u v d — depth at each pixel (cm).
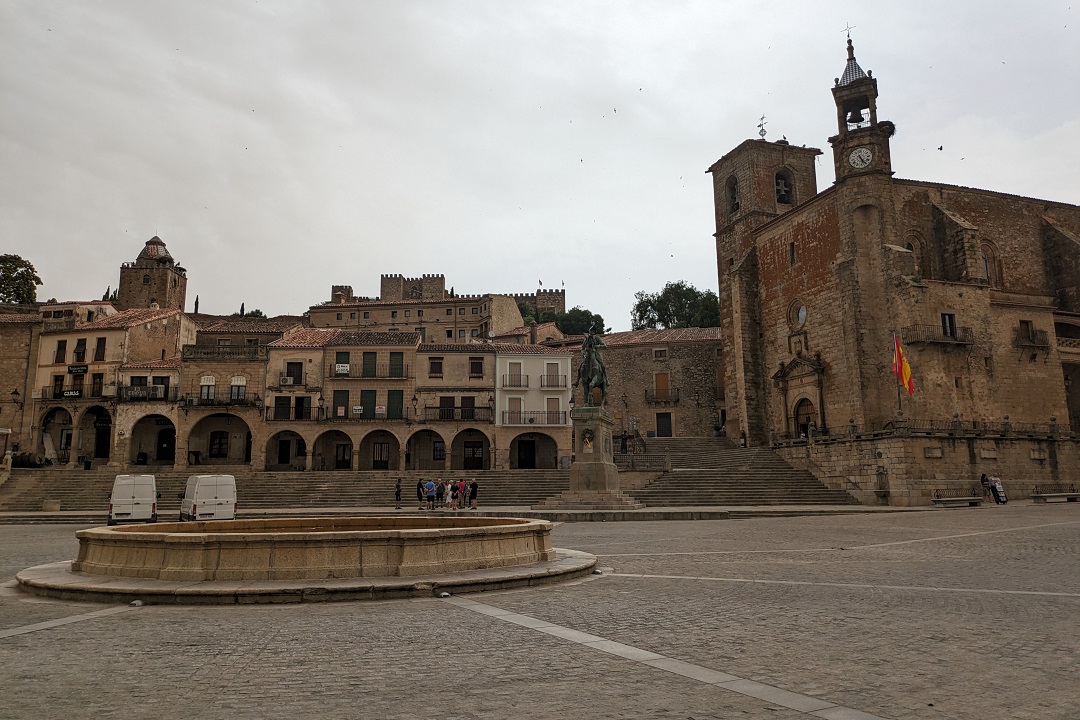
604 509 3675
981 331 5088
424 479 5091
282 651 834
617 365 7600
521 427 6247
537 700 636
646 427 7394
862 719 577
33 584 1278
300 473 5228
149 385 6078
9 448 6109
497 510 3881
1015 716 584
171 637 916
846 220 5356
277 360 6219
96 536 1369
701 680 696
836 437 4772
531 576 1320
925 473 4366
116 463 5916
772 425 6225
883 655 789
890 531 2516
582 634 911
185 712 614
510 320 10050
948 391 4894
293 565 1262
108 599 1185
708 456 5512
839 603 1113
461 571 1342
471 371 6375
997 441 4703
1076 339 5500
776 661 768
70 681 716
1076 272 6084
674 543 2186
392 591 1196
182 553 1271
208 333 7638
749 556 1805
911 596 1167
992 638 862
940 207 5753
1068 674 705
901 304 4981
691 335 7669
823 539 2256
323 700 644
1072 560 1616
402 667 757
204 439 6262
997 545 1958
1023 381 5159
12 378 6272
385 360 6266
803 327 5891
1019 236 6203
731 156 7212
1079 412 5731
